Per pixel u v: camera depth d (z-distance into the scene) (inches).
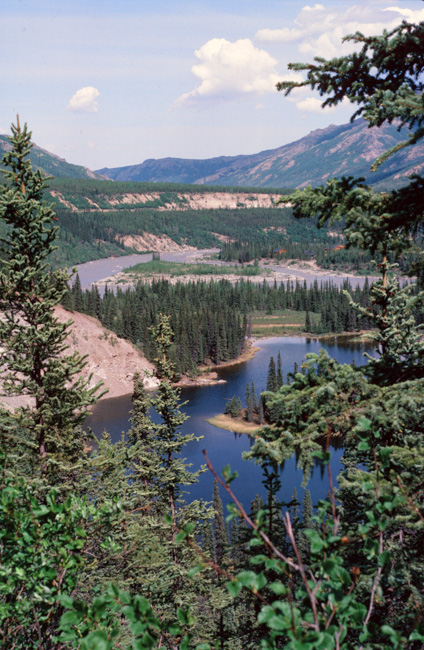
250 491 3976.4
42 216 753.0
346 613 125.4
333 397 226.1
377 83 277.3
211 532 2440.9
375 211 266.7
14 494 207.8
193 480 940.6
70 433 719.7
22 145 750.5
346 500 374.9
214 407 5949.8
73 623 131.7
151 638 124.3
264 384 6776.6
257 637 400.2
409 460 205.0
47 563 195.8
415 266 270.2
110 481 636.7
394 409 216.4
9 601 207.3
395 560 203.3
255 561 128.2
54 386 726.5
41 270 753.6
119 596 132.6
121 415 5526.6
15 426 697.6
